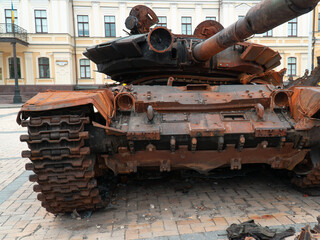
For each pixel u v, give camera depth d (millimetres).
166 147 4820
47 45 36281
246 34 4613
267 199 5770
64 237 4484
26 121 4176
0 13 35594
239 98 4973
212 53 5852
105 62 7305
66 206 4980
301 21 36438
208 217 5020
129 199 5953
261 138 4754
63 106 4113
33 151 4203
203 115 4938
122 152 4852
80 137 4168
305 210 5191
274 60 7441
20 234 4629
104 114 4410
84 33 37406
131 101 4977
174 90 5406
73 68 38031
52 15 35781
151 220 4965
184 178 7078
